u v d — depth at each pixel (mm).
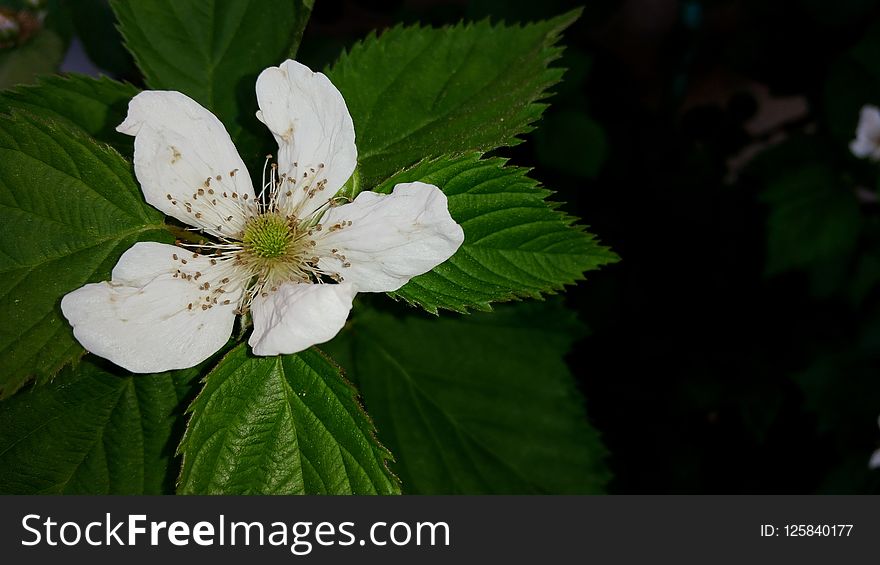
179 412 208
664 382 286
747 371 286
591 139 279
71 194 205
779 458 291
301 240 208
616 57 335
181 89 218
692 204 314
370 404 242
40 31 239
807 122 346
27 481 206
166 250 206
